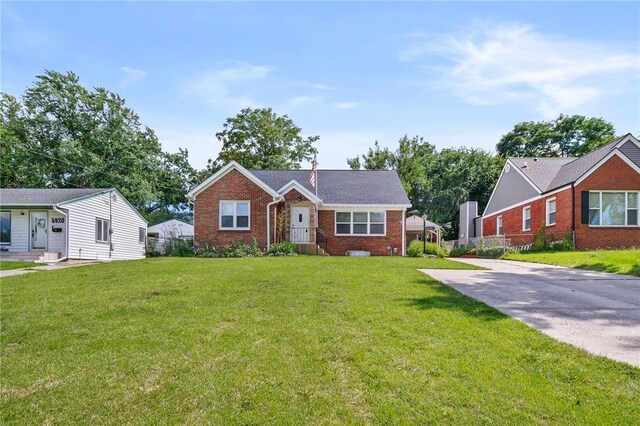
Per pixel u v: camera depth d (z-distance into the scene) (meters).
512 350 4.47
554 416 3.16
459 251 25.64
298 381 3.94
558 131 47.00
